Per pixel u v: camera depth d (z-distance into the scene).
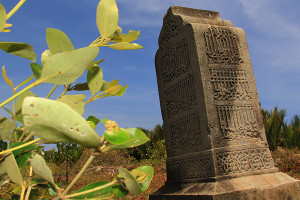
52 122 0.48
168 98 4.02
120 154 13.40
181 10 3.95
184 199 3.11
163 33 4.14
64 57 0.58
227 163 3.12
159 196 3.57
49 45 0.68
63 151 8.19
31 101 0.46
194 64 3.43
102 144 0.54
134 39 0.83
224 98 3.38
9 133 0.71
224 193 2.75
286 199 3.04
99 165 11.94
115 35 0.81
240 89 3.53
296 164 6.77
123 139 0.52
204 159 3.20
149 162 11.62
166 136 4.04
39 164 0.53
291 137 11.30
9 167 0.61
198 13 4.01
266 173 3.27
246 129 3.40
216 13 4.08
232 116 3.37
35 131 0.48
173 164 3.78
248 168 3.21
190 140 3.50
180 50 3.72
